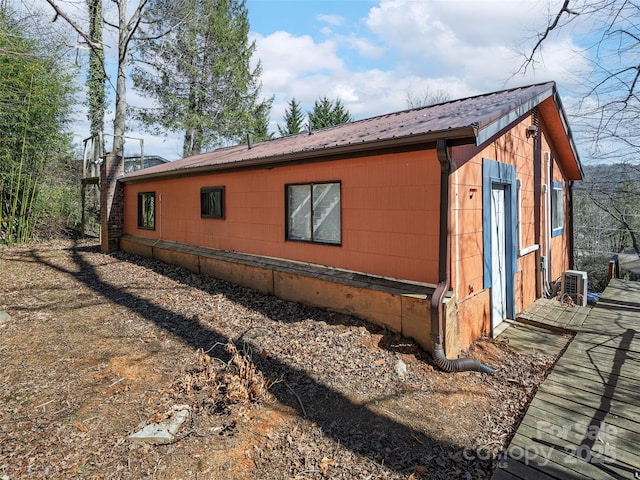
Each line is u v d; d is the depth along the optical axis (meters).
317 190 5.95
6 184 11.61
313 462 2.70
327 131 8.30
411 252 4.70
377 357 4.25
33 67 10.73
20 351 4.42
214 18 19.84
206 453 2.74
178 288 7.24
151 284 7.54
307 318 5.43
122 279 7.93
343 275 5.43
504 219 6.08
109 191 11.36
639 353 4.62
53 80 12.11
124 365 4.07
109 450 2.74
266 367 4.02
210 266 8.01
